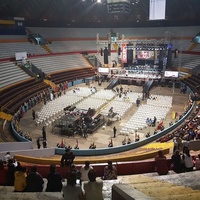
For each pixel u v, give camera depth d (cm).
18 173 817
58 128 3036
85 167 898
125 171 1157
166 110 3538
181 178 831
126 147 2377
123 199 490
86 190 627
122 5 4988
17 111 3406
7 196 662
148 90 4747
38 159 1652
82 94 4369
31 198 648
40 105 3828
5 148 1997
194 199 539
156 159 1041
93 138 2830
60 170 1120
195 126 2320
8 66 4494
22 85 4225
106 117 3391
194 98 3722
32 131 2969
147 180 849
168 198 552
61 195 666
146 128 3059
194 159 1220
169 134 2488
